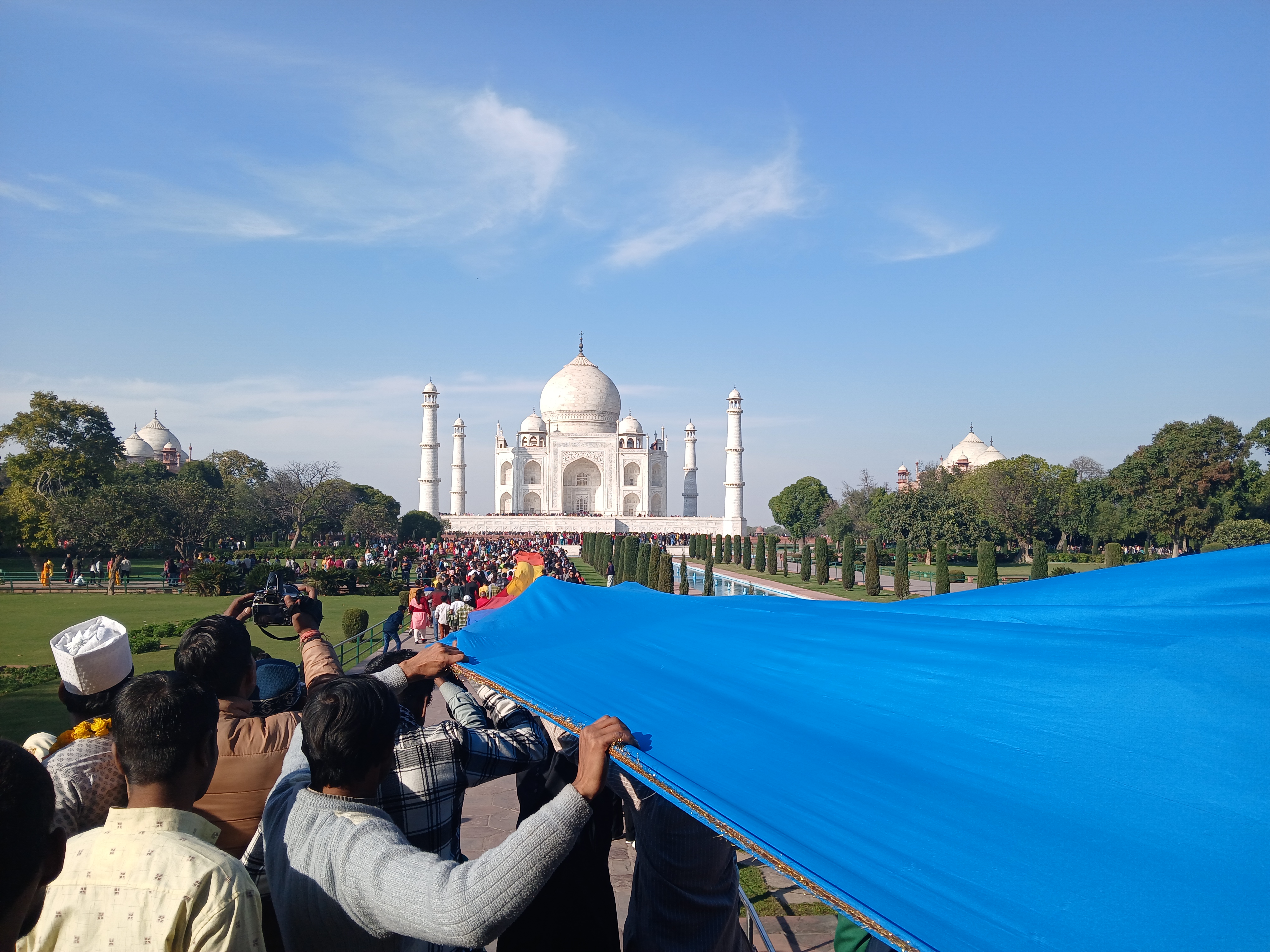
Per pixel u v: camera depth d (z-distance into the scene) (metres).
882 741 3.28
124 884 3.03
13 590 44.75
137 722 3.30
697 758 3.34
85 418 74.56
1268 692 2.84
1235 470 68.38
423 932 2.85
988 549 38.47
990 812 2.74
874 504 81.56
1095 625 3.78
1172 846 2.42
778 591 49.94
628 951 4.68
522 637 5.91
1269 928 2.11
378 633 29.95
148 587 47.38
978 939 2.23
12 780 2.47
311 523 81.81
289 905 3.23
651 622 5.79
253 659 5.09
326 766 3.38
